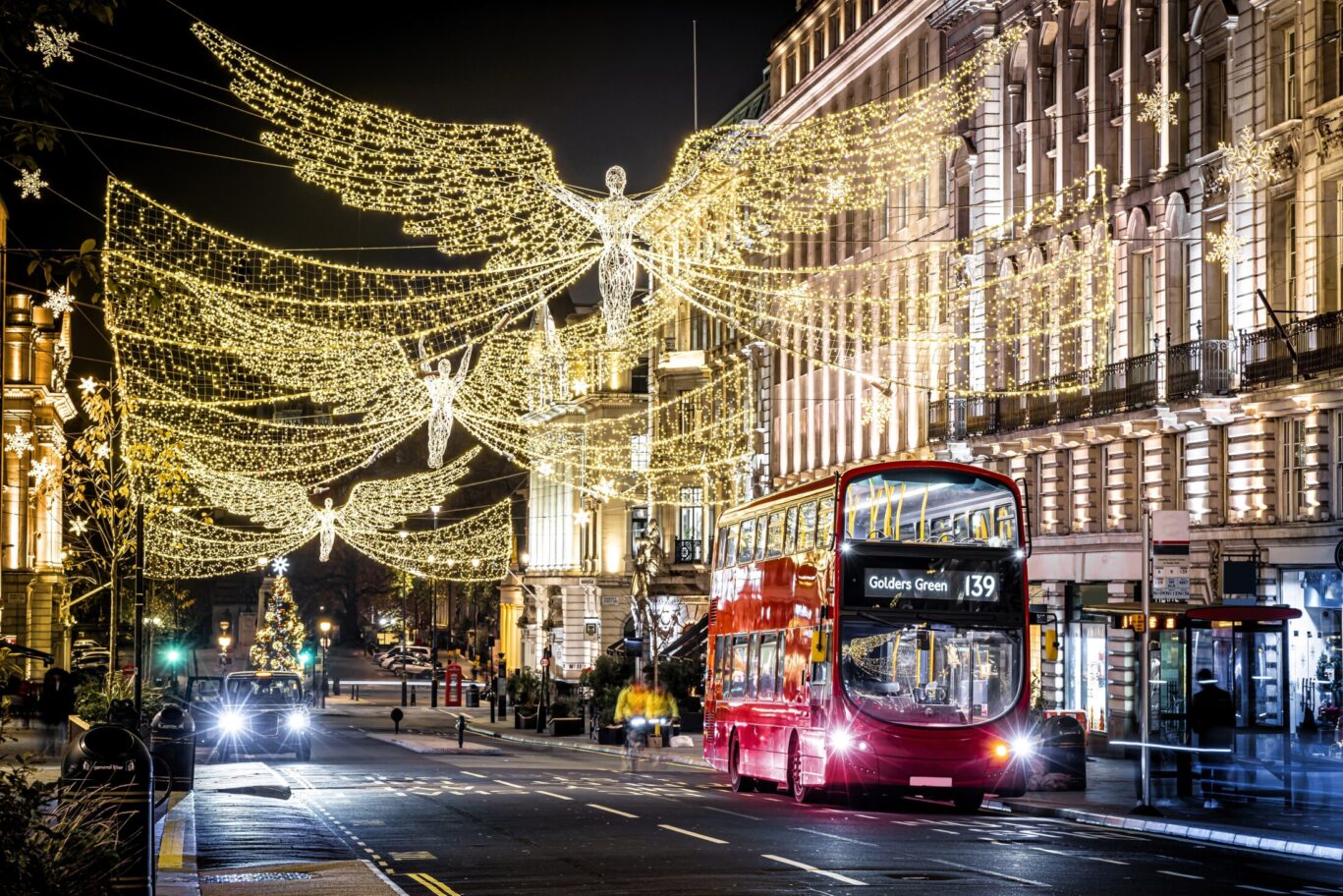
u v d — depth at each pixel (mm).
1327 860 20312
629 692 41281
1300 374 34906
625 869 17938
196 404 51969
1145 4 43344
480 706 91750
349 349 50969
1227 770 27344
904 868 17922
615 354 88500
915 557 27531
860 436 62438
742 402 76062
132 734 12758
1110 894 15797
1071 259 46625
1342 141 35000
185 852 18719
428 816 25344
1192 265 41062
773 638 31219
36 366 72688
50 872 9430
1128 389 41812
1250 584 36656
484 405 99750
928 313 55750
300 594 136125
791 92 68562
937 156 55906
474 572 116375
